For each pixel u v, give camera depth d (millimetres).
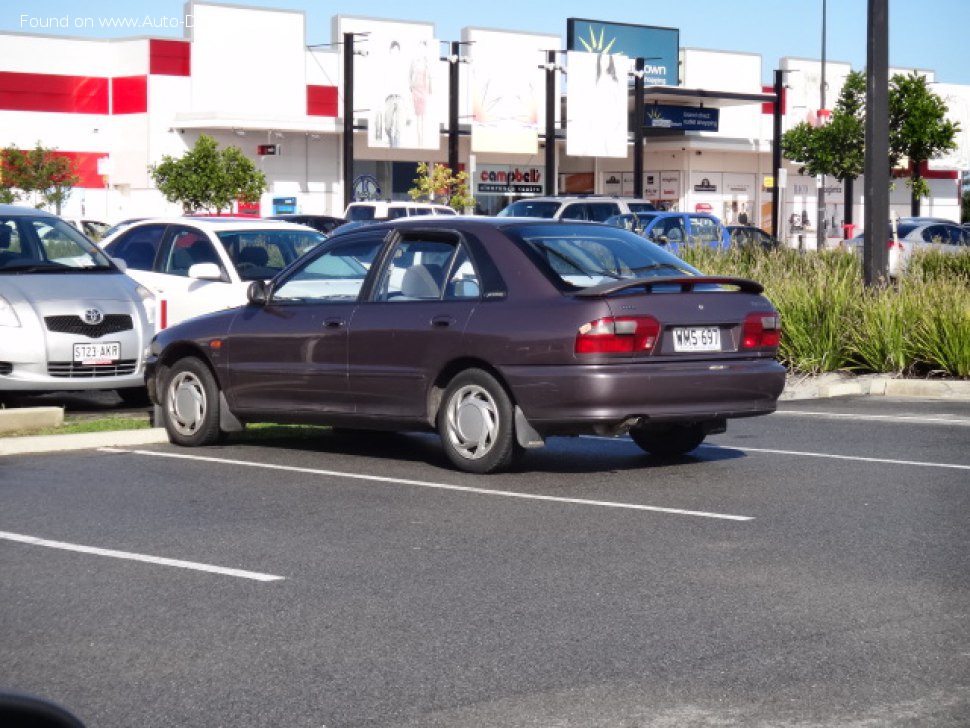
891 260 24125
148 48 50062
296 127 49781
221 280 14000
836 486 8664
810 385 14938
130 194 50750
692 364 8836
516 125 51062
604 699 4555
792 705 4484
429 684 4730
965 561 6555
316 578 6277
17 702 2271
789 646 5145
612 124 50125
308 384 9844
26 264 12711
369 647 5180
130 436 10641
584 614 5629
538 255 9047
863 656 5016
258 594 5992
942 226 33938
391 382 9391
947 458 9852
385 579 6254
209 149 45281
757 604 5762
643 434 10016
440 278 9344
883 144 16547
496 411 8938
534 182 58000
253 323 10195
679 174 59031
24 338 11898
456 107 48688
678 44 58500
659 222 29203
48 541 7070
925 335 15406
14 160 44969
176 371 10594
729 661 4965
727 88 62531
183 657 5070
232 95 51688
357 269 9828
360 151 53312
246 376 10188
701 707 4469
